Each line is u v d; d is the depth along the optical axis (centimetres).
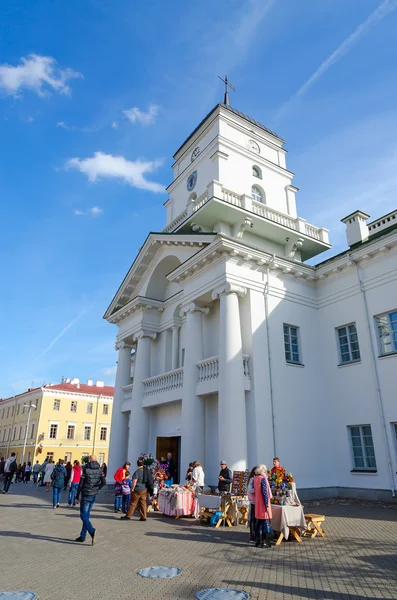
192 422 1482
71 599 497
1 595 508
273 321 1564
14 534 907
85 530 830
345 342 1636
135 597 501
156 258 2059
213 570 612
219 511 1020
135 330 2122
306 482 1428
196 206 1838
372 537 812
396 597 493
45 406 4688
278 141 2491
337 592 514
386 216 1861
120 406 2138
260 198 2228
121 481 1266
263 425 1385
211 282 1556
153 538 849
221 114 2238
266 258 1598
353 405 1530
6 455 5106
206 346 1692
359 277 1611
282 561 658
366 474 1431
